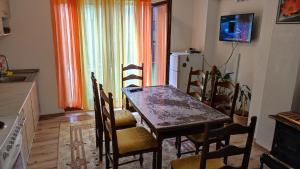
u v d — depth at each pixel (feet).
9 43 12.34
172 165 6.74
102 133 9.23
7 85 10.12
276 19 9.56
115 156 7.29
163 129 6.81
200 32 16.34
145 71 15.79
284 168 7.97
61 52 13.56
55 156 9.75
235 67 14.33
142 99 9.32
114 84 15.10
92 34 14.05
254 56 12.89
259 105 10.91
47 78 13.41
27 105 9.18
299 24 8.64
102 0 13.82
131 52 15.28
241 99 13.64
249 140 5.57
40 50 12.94
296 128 7.47
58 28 13.23
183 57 15.60
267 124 10.24
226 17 14.08
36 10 12.42
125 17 14.58
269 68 9.98
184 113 7.93
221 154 5.49
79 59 13.99
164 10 15.33
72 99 14.61
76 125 12.72
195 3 16.66
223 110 9.34
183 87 16.11
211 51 16.26
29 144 9.47
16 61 12.69
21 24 12.32
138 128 8.76
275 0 9.71
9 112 7.10
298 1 8.57
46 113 13.87
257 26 12.53
